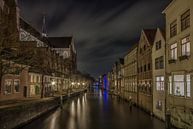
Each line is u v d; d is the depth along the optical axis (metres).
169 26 26.83
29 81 46.00
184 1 22.25
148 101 36.62
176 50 24.59
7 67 27.47
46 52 55.06
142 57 42.03
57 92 71.00
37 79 51.00
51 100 41.19
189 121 20.61
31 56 33.12
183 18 22.69
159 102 30.36
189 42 21.16
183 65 22.30
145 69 39.41
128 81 60.41
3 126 20.19
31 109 28.73
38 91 51.44
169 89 26.28
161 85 29.64
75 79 122.06
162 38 29.20
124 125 26.97
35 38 58.06
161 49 29.72
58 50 106.62
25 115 26.36
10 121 21.81
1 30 26.80
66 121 29.66
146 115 34.94
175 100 24.06
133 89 52.34
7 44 27.50
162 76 29.14
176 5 24.50
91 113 37.69
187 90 21.42
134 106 49.28
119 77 82.69
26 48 34.72
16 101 34.19
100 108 45.34
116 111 40.31
